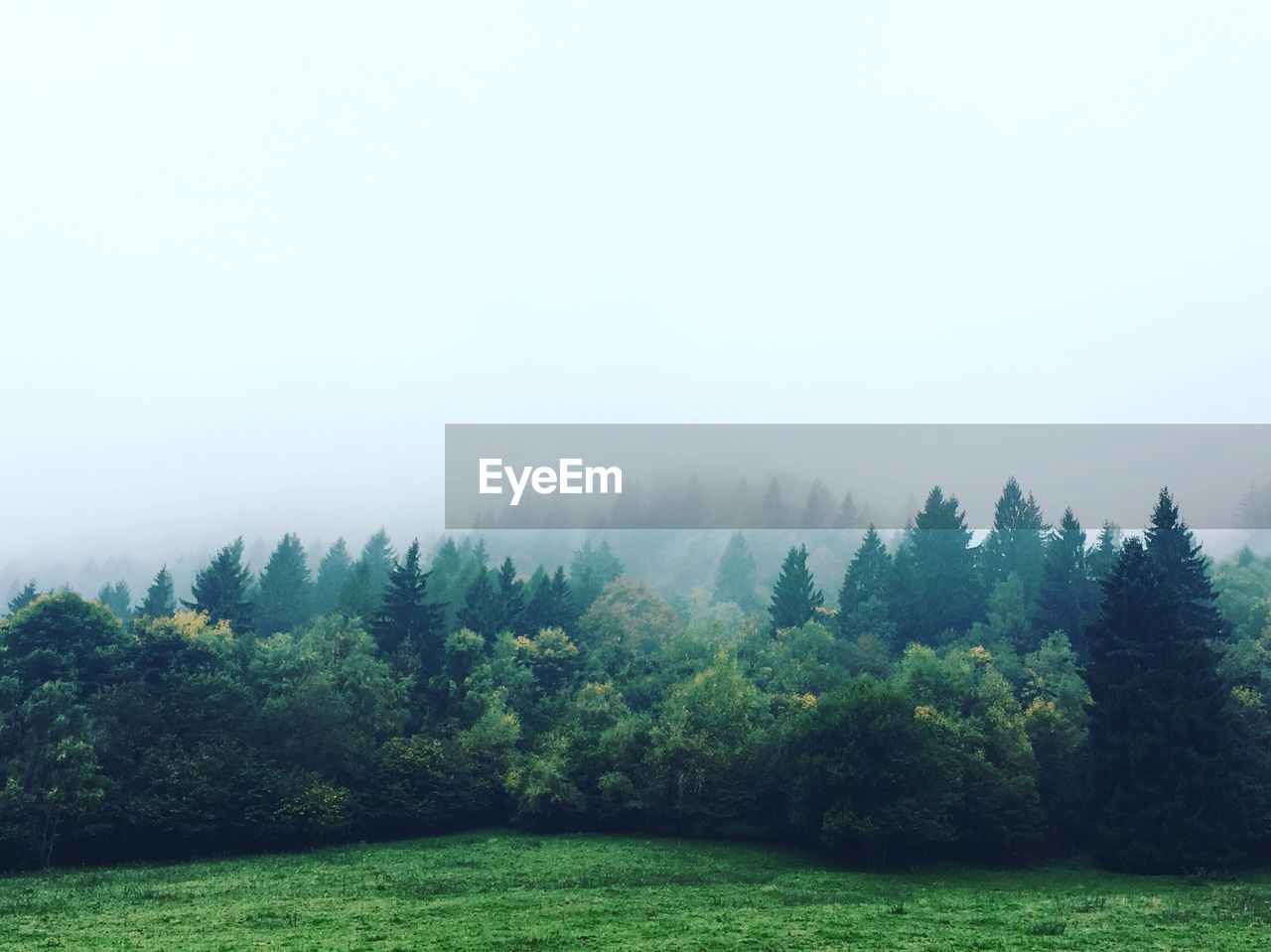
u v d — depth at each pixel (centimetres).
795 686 9031
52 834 5284
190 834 5678
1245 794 5678
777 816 6612
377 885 4391
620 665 10856
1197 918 3497
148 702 6525
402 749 7256
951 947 2806
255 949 2769
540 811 7119
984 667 8725
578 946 2802
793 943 2866
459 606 12269
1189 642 5953
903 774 5650
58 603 7069
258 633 11656
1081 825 6150
